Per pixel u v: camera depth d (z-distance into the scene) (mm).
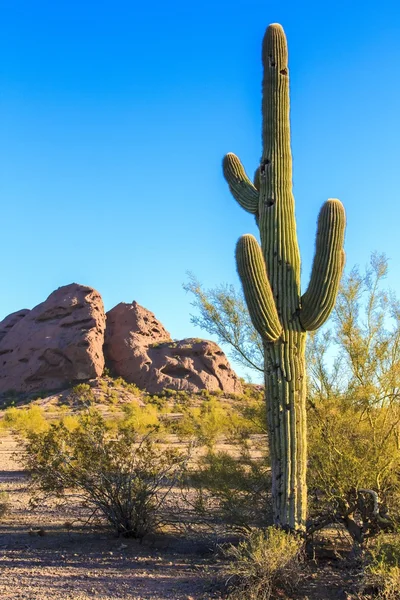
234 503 8312
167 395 56062
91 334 60594
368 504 7512
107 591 6523
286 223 7723
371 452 7668
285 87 8055
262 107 8156
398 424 7926
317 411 8227
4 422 35312
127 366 60125
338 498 7582
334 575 6836
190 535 8562
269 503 8273
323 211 7273
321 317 7309
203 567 7336
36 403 52438
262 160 8023
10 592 6500
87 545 8570
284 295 7461
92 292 65625
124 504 9039
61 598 6301
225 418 10438
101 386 55781
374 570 6086
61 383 58812
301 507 7191
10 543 8727
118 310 65875
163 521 9000
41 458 9281
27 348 61844
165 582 6797
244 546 6570
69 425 24531
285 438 7238
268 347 7434
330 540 8258
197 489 9094
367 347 8289
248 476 8656
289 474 7191
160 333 67062
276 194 7832
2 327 69875
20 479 14961
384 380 8086
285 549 6484
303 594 6293
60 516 10766
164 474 9344
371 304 8594
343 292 8609
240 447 10008
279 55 8070
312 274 7320
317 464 7812
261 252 7219
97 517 9781
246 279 7156
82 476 9109
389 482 7652
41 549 8352
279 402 7297
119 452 9188
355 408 8289
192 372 59688
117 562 7672
